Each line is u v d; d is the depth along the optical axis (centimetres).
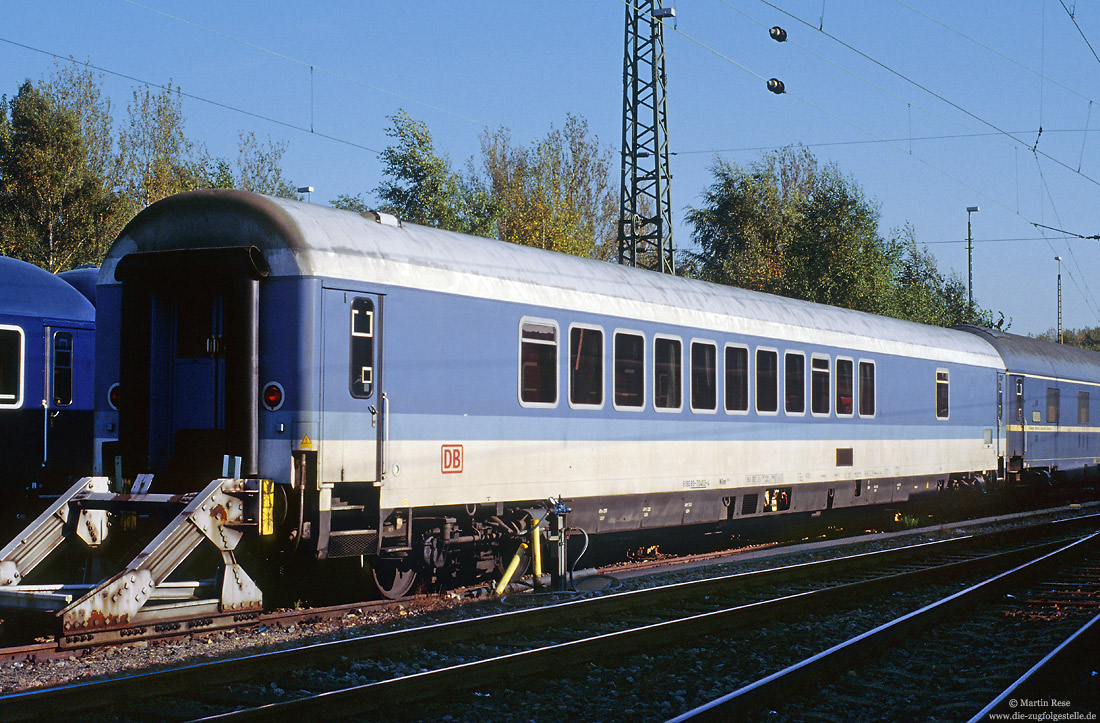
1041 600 1096
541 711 651
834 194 4266
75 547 983
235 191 997
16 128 4231
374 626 909
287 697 659
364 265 998
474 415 1112
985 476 2341
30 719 592
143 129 4434
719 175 5084
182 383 1022
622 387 1341
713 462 1501
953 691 714
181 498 906
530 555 1222
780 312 1697
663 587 1061
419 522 1088
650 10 2680
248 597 905
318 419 946
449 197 3803
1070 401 2770
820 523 2045
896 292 4438
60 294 1423
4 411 1332
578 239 4372
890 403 1961
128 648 798
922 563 1430
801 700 675
